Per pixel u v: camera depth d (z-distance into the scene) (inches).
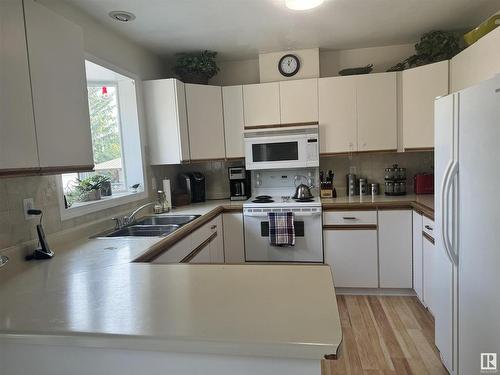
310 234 125.4
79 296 46.8
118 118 118.2
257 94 134.6
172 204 133.9
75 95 68.5
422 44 118.8
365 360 85.0
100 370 39.1
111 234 88.9
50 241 75.3
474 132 59.0
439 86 116.3
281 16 102.0
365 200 124.0
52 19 62.5
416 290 116.0
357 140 129.0
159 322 38.0
